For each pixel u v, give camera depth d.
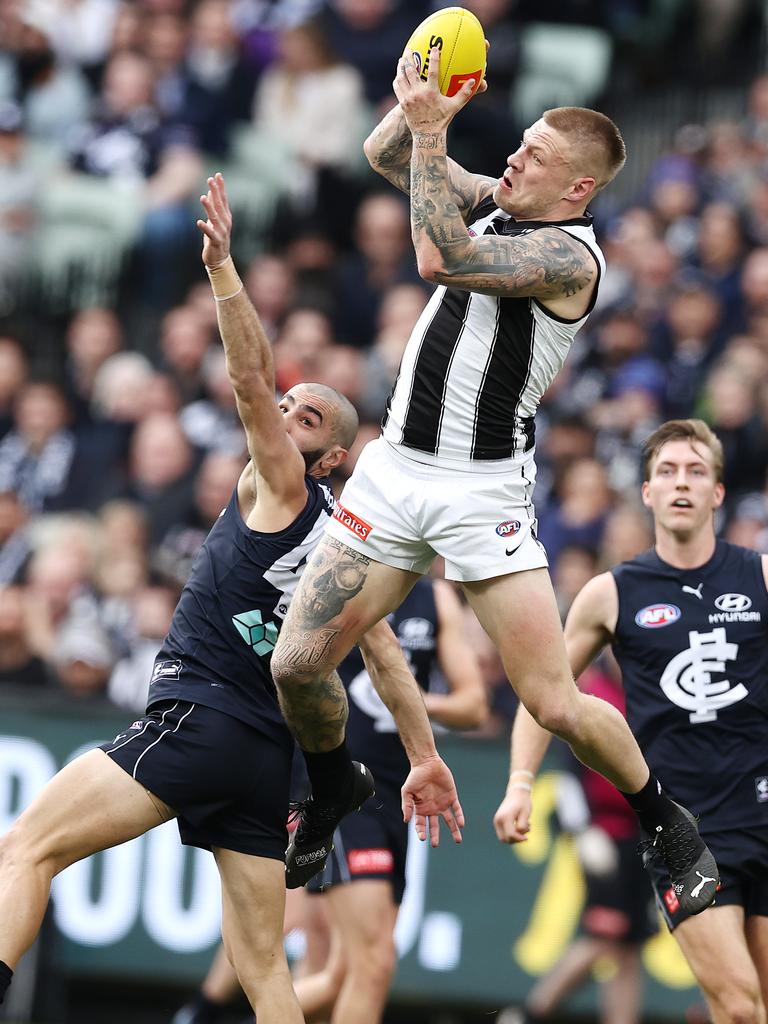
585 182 18.73
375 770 26.81
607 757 19.50
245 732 20.44
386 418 19.27
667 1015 32.34
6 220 50.19
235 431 43.16
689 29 57.06
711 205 48.56
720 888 22.72
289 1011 20.66
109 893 33.44
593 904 32.03
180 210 50.34
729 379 42.00
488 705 35.09
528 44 56.12
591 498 39.25
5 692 34.34
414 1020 34.59
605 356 44.59
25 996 32.88
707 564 24.06
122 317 49.44
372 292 47.50
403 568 19.19
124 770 19.88
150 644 36.88
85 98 54.25
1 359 45.81
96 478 43.47
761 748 23.30
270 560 20.50
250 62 53.88
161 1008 34.28
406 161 20.64
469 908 33.19
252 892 20.61
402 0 54.56
